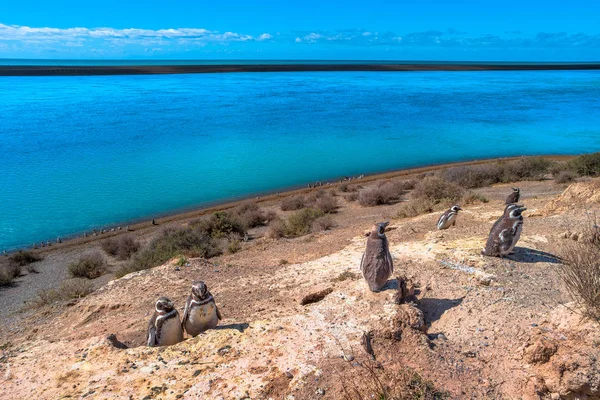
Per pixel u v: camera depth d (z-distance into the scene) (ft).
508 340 23.22
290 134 225.35
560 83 542.16
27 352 25.84
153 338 25.21
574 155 164.96
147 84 529.04
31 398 20.79
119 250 86.48
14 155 180.24
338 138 214.90
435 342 23.75
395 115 283.38
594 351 18.98
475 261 32.71
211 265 46.93
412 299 28.48
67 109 304.91
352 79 631.97
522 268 31.19
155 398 19.77
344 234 64.18
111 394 20.24
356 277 35.68
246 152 188.03
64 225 109.50
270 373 20.94
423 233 51.19
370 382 19.97
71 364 23.40
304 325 24.63
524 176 114.21
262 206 116.78
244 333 24.44
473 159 167.22
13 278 78.23
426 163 164.96
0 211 119.24
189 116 279.08
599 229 35.83
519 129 229.86
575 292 25.49
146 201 127.34
